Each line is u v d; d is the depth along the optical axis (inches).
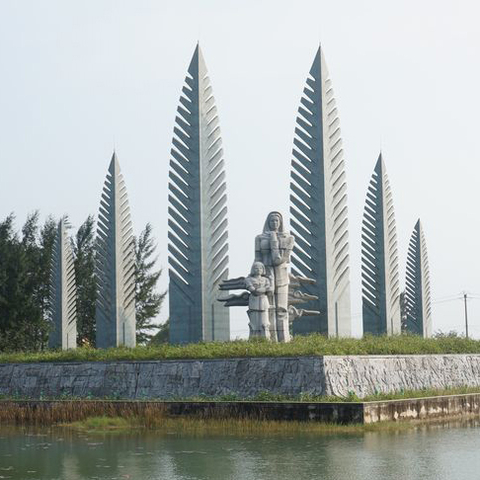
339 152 1855.3
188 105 1881.2
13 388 1690.5
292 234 1835.6
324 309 1797.5
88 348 1804.9
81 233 3046.3
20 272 2637.8
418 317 2393.0
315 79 1847.9
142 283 3120.1
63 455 1043.3
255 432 1188.5
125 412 1341.0
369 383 1437.0
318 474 897.5
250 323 1684.3
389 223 2145.7
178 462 978.7
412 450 1034.1
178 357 1513.3
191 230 1847.9
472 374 1748.3
